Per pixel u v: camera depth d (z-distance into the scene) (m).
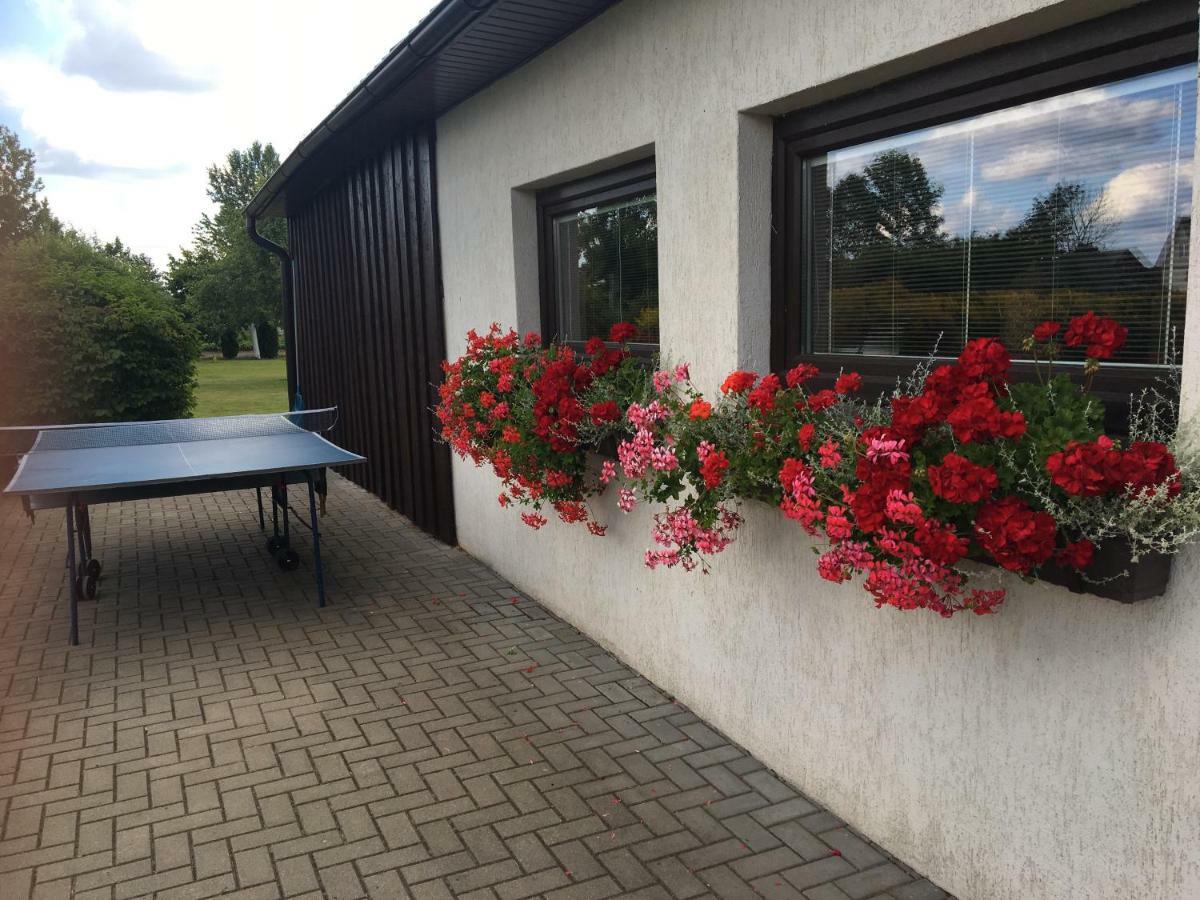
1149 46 2.11
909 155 2.84
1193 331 1.85
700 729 3.69
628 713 3.85
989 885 2.43
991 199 2.59
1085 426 1.87
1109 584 1.83
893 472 2.00
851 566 2.33
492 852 2.85
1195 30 2.01
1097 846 2.11
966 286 2.69
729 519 3.11
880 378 2.97
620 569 4.33
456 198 5.96
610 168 4.39
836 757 2.99
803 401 2.79
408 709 3.93
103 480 4.69
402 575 6.03
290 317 12.02
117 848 2.91
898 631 2.67
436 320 6.47
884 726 2.76
